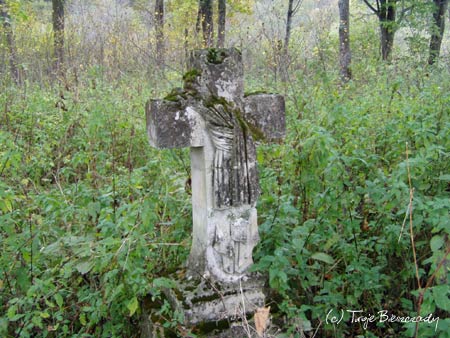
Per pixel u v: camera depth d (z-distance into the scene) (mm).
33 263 4211
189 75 3822
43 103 8898
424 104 6500
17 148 5184
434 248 3252
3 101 8945
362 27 22422
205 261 3980
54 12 17578
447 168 4801
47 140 7531
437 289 3139
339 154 4480
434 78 9555
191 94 3758
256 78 11398
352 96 8117
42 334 4023
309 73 8852
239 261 4004
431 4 17000
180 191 5168
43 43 14820
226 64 3816
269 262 3738
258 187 3979
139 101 8484
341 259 4367
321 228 4320
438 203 3596
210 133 3789
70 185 5941
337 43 15594
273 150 5199
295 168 4547
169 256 4562
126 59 12969
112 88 9617
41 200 4730
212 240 3934
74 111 8258
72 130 7812
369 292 4184
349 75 12023
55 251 4188
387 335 4070
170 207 4840
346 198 4234
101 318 4066
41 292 3889
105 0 25312
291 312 3889
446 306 3070
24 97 9469
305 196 4605
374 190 4145
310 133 4809
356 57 16234
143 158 7027
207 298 3861
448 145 4953
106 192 5102
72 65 12125
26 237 4141
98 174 5938
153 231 4617
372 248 4543
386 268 4438
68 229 4598
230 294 3914
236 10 19969
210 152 3824
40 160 6480
